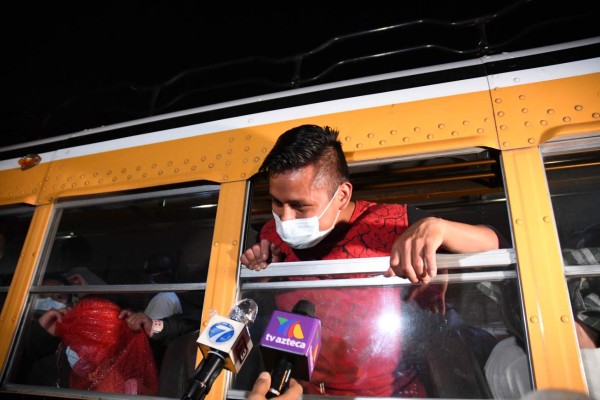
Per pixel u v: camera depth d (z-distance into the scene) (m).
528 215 1.32
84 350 1.79
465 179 1.74
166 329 1.79
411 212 1.57
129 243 2.46
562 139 1.41
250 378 1.49
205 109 2.06
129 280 2.36
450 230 1.25
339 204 1.48
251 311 1.14
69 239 2.40
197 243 2.18
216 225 1.72
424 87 1.67
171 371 1.67
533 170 1.39
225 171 1.83
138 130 2.17
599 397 1.11
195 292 1.71
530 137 1.44
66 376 1.85
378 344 1.39
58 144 2.36
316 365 1.42
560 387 1.11
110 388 1.69
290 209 1.41
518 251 1.28
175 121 2.09
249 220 1.71
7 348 1.87
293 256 1.58
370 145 1.62
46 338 1.94
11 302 1.97
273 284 1.52
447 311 1.38
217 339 1.02
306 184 1.36
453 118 1.56
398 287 1.44
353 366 1.39
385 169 1.72
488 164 1.59
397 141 1.59
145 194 2.00
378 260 1.40
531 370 1.16
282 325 1.02
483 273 1.33
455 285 1.41
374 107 1.70
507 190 1.38
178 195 1.96
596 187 1.58
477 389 1.26
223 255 1.65
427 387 1.31
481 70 1.62
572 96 1.46
